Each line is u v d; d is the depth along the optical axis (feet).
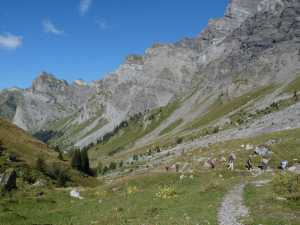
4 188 161.68
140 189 168.45
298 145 218.59
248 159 218.18
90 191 177.47
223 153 241.76
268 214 86.02
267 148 222.89
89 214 115.14
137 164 626.64
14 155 244.01
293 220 79.30
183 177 177.78
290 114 452.35
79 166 346.13
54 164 270.67
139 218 96.02
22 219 111.86
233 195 116.37
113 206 122.83
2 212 119.85
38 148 328.70
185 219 87.56
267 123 455.63
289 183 122.62
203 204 104.99
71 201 151.53
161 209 105.09
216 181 152.35
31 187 187.21
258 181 145.48
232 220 83.05
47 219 112.27
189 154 287.89
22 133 353.31
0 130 311.68
